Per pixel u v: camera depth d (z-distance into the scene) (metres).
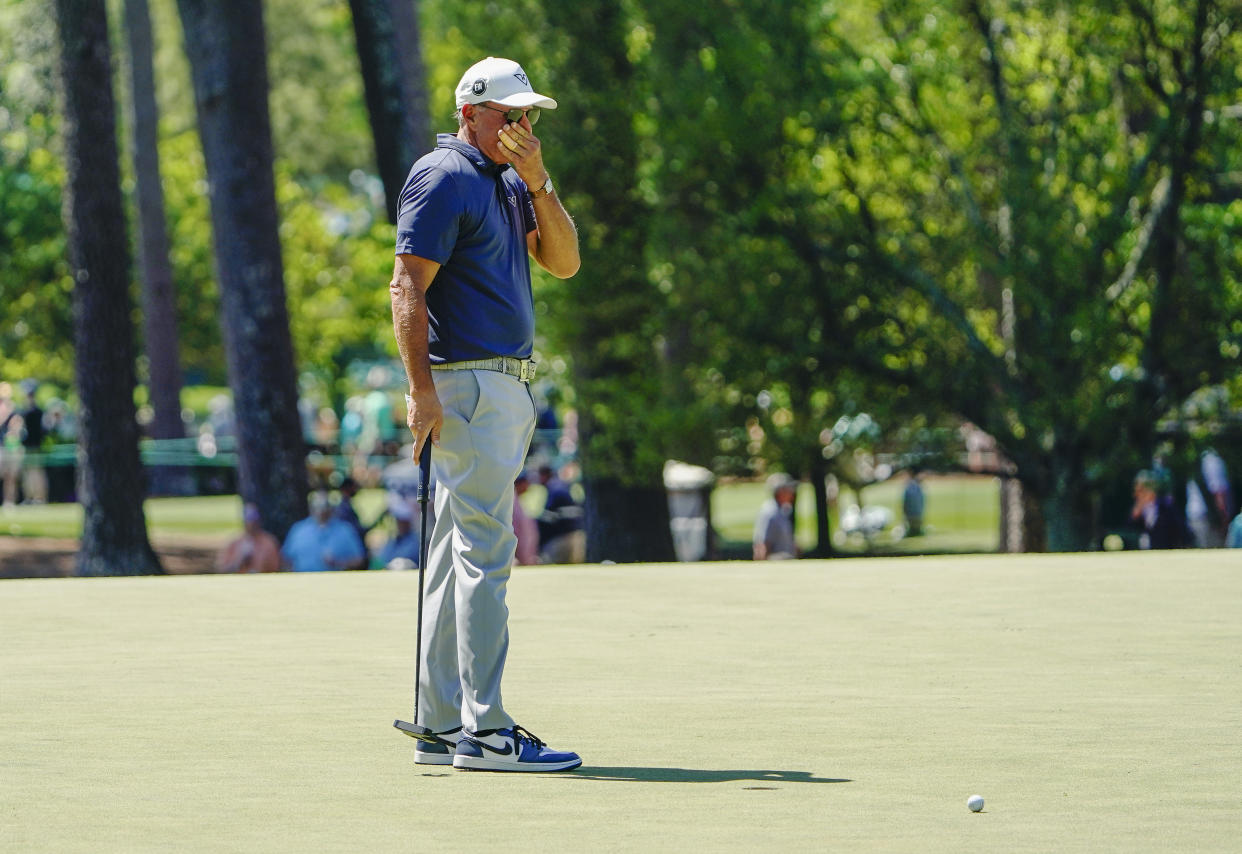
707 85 61.94
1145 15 58.53
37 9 97.56
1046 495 60.88
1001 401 61.28
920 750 13.91
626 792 12.45
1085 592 25.05
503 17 67.75
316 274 138.50
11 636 21.25
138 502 65.12
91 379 64.06
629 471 65.81
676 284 62.75
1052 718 15.35
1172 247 60.16
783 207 61.22
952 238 61.88
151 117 113.12
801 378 61.97
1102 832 10.93
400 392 144.38
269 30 159.50
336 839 10.88
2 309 118.38
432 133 73.56
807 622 22.19
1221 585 25.75
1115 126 61.28
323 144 166.38
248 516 56.41
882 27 63.28
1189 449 61.41
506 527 14.27
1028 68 62.44
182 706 16.23
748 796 12.23
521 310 14.51
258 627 22.12
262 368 66.75
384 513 65.75
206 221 132.50
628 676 17.94
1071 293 58.78
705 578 27.53
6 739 14.52
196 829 11.18
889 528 94.94
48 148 112.81
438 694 14.00
